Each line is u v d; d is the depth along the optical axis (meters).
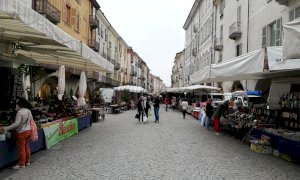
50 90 29.25
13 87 16.22
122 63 68.62
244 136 13.34
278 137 9.95
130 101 43.56
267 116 12.63
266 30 20.28
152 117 26.89
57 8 27.38
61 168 7.79
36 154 9.51
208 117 17.62
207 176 7.29
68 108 15.05
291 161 9.12
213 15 35.97
